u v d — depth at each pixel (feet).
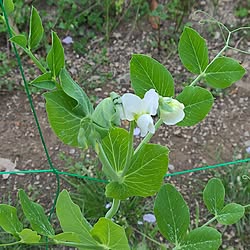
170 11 2.46
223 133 2.08
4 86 2.21
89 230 0.98
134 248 1.66
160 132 2.07
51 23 2.39
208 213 1.83
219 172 1.92
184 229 1.12
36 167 1.96
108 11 2.40
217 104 2.18
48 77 0.93
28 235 0.94
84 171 1.89
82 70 2.28
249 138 2.06
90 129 0.85
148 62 0.99
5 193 1.88
